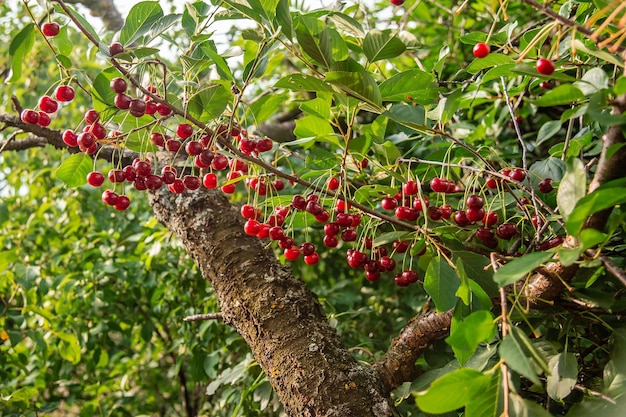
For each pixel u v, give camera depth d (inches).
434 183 58.8
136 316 125.8
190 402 149.5
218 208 74.6
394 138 83.5
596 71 42.3
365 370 60.1
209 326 100.3
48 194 137.8
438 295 50.9
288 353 59.8
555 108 102.0
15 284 112.5
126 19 57.2
